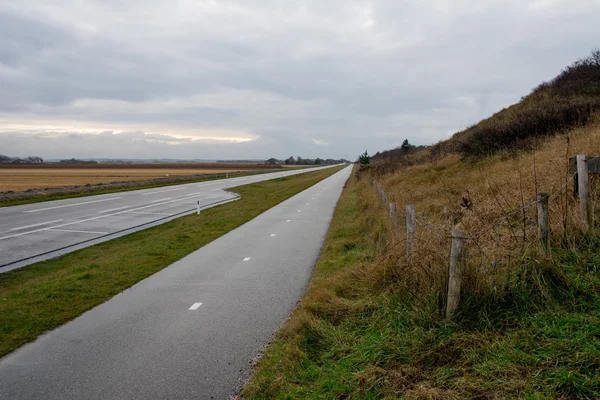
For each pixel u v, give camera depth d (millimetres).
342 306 5539
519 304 4406
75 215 19312
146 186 39969
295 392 3768
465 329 4223
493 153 17328
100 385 4227
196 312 6273
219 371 4449
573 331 3783
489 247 5371
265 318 5934
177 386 4172
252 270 8727
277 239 12281
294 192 32875
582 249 5359
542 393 3062
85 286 7770
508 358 3553
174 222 16984
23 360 4828
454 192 13078
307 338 4859
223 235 13258
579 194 5809
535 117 16859
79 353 4969
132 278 8289
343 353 4383
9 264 10070
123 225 16219
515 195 8328
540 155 11930
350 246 10133
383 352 4105
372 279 6164
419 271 5160
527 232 5723
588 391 2986
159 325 5789
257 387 3969
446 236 5227
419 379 3631
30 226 16031
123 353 4934
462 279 4477
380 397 3471
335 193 30766
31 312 6438
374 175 31922
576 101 17328
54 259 10555
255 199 26953
